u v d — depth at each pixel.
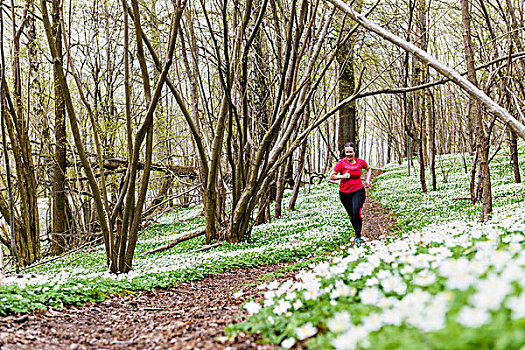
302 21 14.10
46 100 20.16
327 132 30.72
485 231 7.07
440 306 2.76
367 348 2.88
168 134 23.88
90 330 5.94
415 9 21.50
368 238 14.57
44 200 31.05
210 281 10.07
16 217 16.47
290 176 30.11
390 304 3.55
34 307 6.39
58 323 6.11
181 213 36.44
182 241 18.38
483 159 13.02
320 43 14.52
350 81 23.75
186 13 16.09
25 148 16.98
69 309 6.91
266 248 13.73
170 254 16.00
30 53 17.72
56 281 8.00
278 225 20.28
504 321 2.53
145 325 6.14
